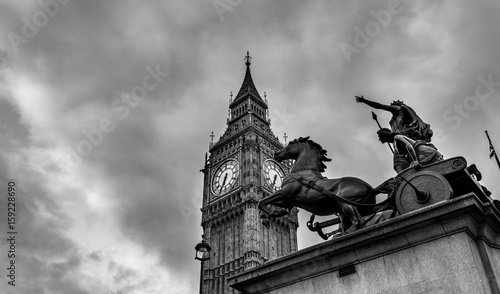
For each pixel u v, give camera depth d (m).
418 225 8.48
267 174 102.19
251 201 95.00
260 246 91.31
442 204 8.33
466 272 7.88
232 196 99.19
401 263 8.52
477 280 7.73
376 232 8.78
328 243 9.22
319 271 9.27
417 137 11.40
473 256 7.97
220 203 100.69
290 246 99.31
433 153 10.12
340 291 8.89
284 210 11.88
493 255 8.54
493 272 8.02
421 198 9.34
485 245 8.43
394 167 11.03
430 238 8.43
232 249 93.19
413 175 9.73
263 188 98.81
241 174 100.12
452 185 9.72
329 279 9.12
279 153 12.65
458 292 7.80
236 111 118.12
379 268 8.70
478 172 9.91
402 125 11.82
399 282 8.40
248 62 132.75
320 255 9.24
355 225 10.02
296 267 9.51
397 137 10.83
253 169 99.88
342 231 10.78
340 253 9.13
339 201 10.48
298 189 11.38
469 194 8.17
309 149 12.19
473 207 8.14
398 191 9.71
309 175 11.48
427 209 8.43
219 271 92.69
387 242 8.76
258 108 118.81
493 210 8.52
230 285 10.27
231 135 109.31
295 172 11.77
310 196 11.06
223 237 96.56
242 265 89.06
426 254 8.38
